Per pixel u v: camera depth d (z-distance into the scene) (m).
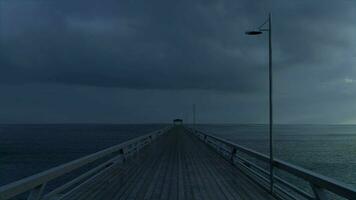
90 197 8.41
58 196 7.00
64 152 48.19
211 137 23.38
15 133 144.50
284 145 59.66
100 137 90.00
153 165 14.63
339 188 5.02
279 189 8.51
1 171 29.86
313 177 5.93
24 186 4.88
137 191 9.30
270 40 9.24
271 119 9.04
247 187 9.96
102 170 11.28
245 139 75.38
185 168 13.80
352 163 34.12
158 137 34.56
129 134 108.62
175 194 9.00
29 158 40.44
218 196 8.77
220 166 14.48
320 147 57.84
